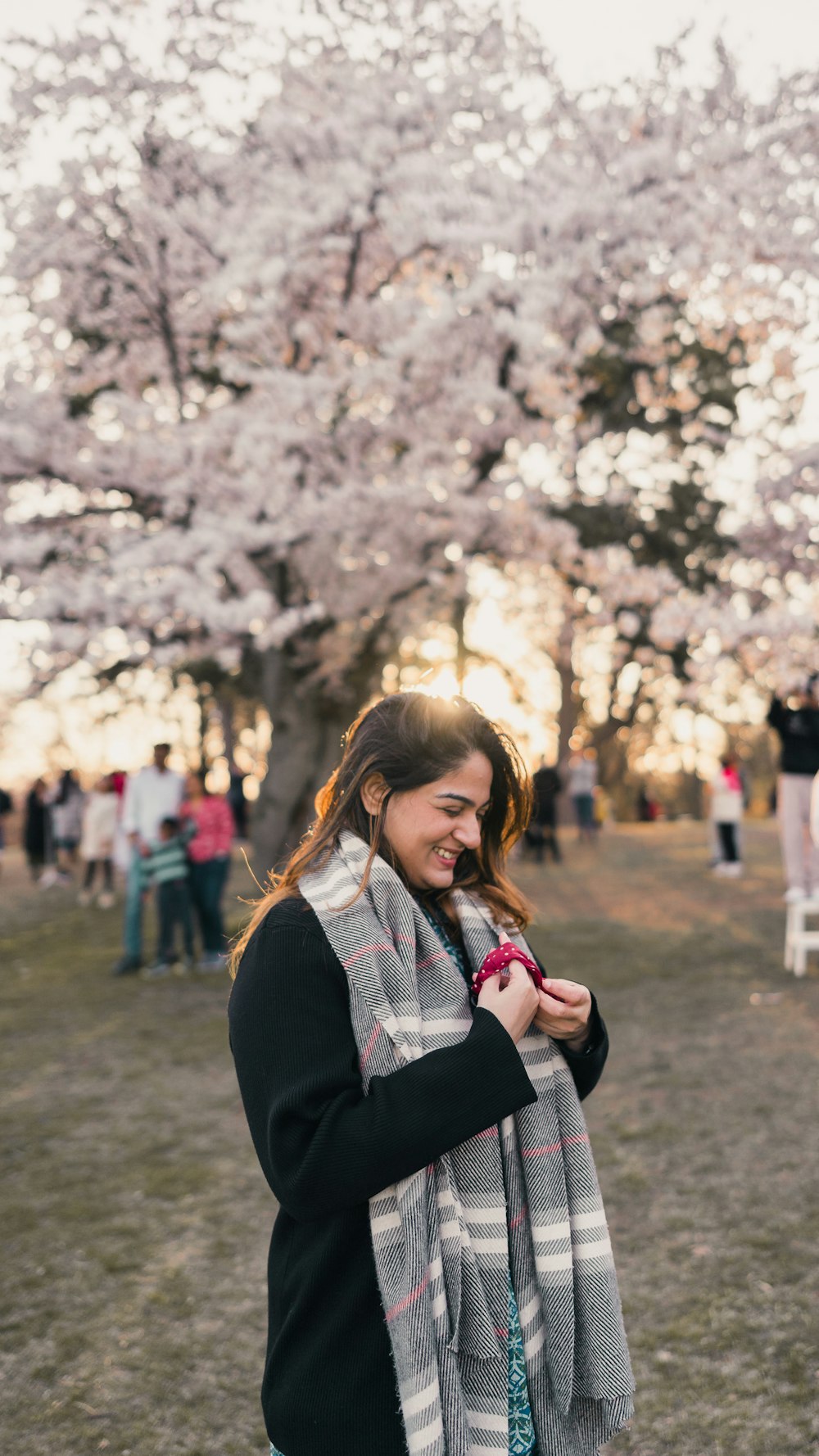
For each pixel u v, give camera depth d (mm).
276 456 8773
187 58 9219
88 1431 2707
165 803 8594
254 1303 3330
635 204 8672
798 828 8039
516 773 1580
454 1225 1359
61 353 10469
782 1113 4703
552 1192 1454
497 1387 1345
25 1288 3447
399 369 9141
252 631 9000
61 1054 6246
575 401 9516
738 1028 6180
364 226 9031
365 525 9430
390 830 1492
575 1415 1492
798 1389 2719
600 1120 4762
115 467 9344
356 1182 1262
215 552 8750
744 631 9227
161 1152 4629
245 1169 4418
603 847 20875
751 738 37656
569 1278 1435
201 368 10266
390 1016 1366
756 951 8648
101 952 9727
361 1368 1315
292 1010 1361
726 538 10852
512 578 12344
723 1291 3223
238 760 32094
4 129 9258
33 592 9375
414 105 9016
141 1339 3139
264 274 8672
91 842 13180
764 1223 3639
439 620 13758
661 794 40906
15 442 9047
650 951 8836
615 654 12422
